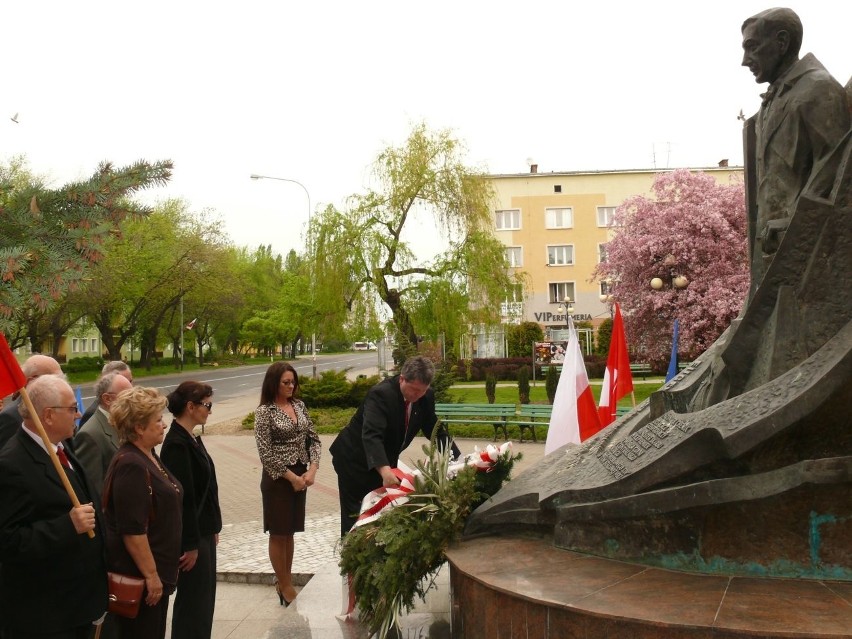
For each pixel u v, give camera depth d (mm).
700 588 3107
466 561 3771
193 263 42000
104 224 3807
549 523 3949
